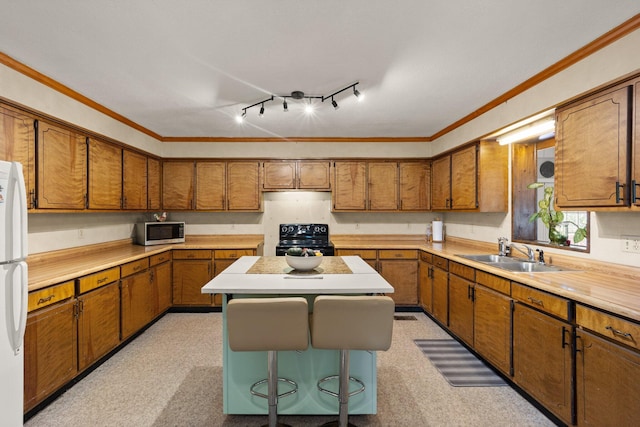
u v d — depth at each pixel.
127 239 3.87
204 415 1.93
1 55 1.96
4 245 1.52
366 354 1.91
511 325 2.13
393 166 4.24
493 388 2.22
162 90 2.57
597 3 1.51
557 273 2.12
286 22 1.67
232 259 3.85
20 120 2.12
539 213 2.67
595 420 1.51
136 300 3.01
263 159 4.21
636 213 1.91
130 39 1.83
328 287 1.74
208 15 1.62
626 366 1.36
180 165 4.17
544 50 1.95
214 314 3.79
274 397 1.69
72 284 2.18
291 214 4.54
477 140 3.12
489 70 2.22
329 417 1.95
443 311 3.22
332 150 4.25
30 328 1.83
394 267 3.86
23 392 1.71
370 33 1.77
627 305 1.40
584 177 1.89
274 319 1.51
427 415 1.94
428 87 2.52
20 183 1.58
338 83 2.44
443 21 1.66
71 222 2.94
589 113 1.86
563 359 1.69
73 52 1.97
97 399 2.07
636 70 1.56
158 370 2.46
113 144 3.16
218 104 2.90
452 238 4.25
